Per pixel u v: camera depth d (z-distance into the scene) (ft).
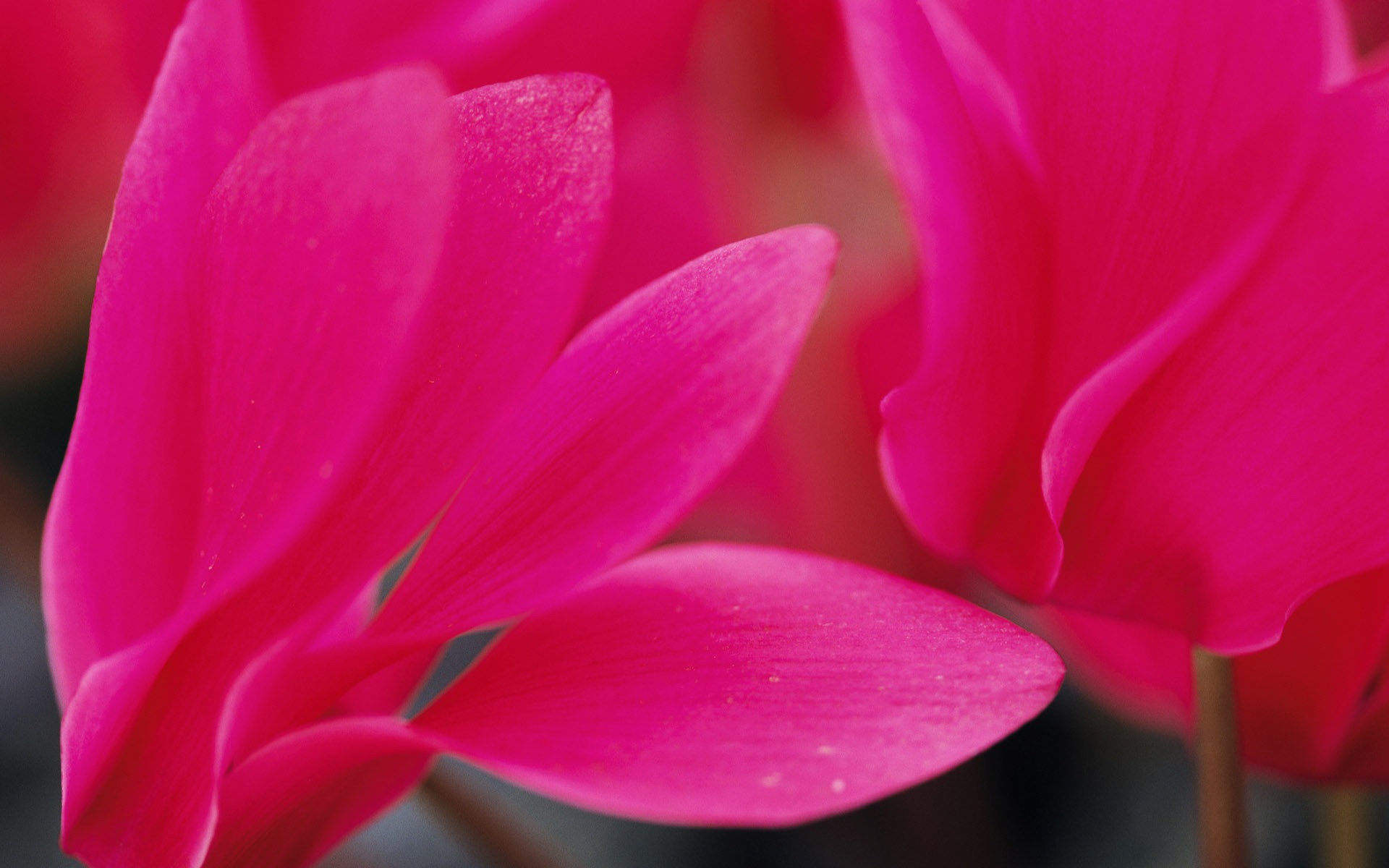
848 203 1.26
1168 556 0.74
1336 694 0.79
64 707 0.72
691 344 0.70
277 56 0.92
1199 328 0.72
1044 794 1.41
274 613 0.70
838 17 1.14
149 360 0.71
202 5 0.72
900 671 0.68
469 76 0.97
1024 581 0.75
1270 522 0.73
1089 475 0.74
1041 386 0.74
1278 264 0.72
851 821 1.36
